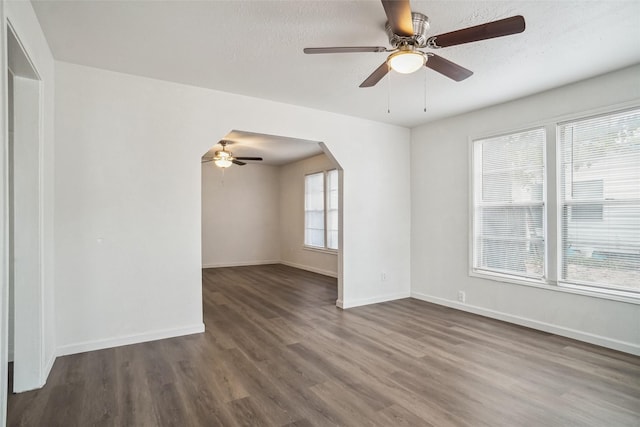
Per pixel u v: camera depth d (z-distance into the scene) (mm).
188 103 3537
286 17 2322
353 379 2609
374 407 2229
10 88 2758
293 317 4207
